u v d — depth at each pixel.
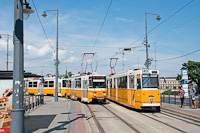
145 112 16.17
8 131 7.52
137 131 9.32
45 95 41.34
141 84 15.73
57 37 26.64
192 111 15.59
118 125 10.81
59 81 36.66
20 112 6.15
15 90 6.19
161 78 16.19
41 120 11.23
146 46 26.70
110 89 25.45
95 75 21.88
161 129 9.85
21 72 6.34
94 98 21.45
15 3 6.49
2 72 10.41
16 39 6.38
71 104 21.06
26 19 7.54
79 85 24.75
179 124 11.21
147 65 26.33
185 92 18.70
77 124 10.08
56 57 26.39
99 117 13.38
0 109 7.88
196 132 9.33
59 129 8.88
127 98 17.89
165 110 17.31
